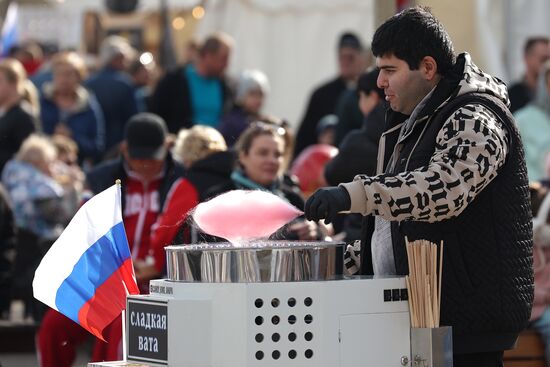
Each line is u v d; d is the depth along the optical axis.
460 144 7.93
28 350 18.77
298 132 23.53
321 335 7.71
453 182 7.79
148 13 35.88
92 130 23.34
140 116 14.81
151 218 14.61
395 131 8.77
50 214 18.94
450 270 8.21
